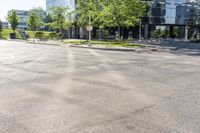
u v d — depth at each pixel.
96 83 9.72
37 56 19.75
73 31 54.25
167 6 56.38
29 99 7.34
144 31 54.31
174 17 57.91
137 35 53.53
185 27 60.19
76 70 12.91
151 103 7.07
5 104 6.84
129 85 9.44
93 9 36.91
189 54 23.41
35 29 60.88
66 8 47.56
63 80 10.23
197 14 58.12
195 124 5.48
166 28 58.03
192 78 11.09
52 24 48.16
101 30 50.44
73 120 5.66
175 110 6.45
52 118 5.77
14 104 6.85
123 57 19.67
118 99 7.45
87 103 6.99
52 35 53.00
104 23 35.84
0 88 8.73
